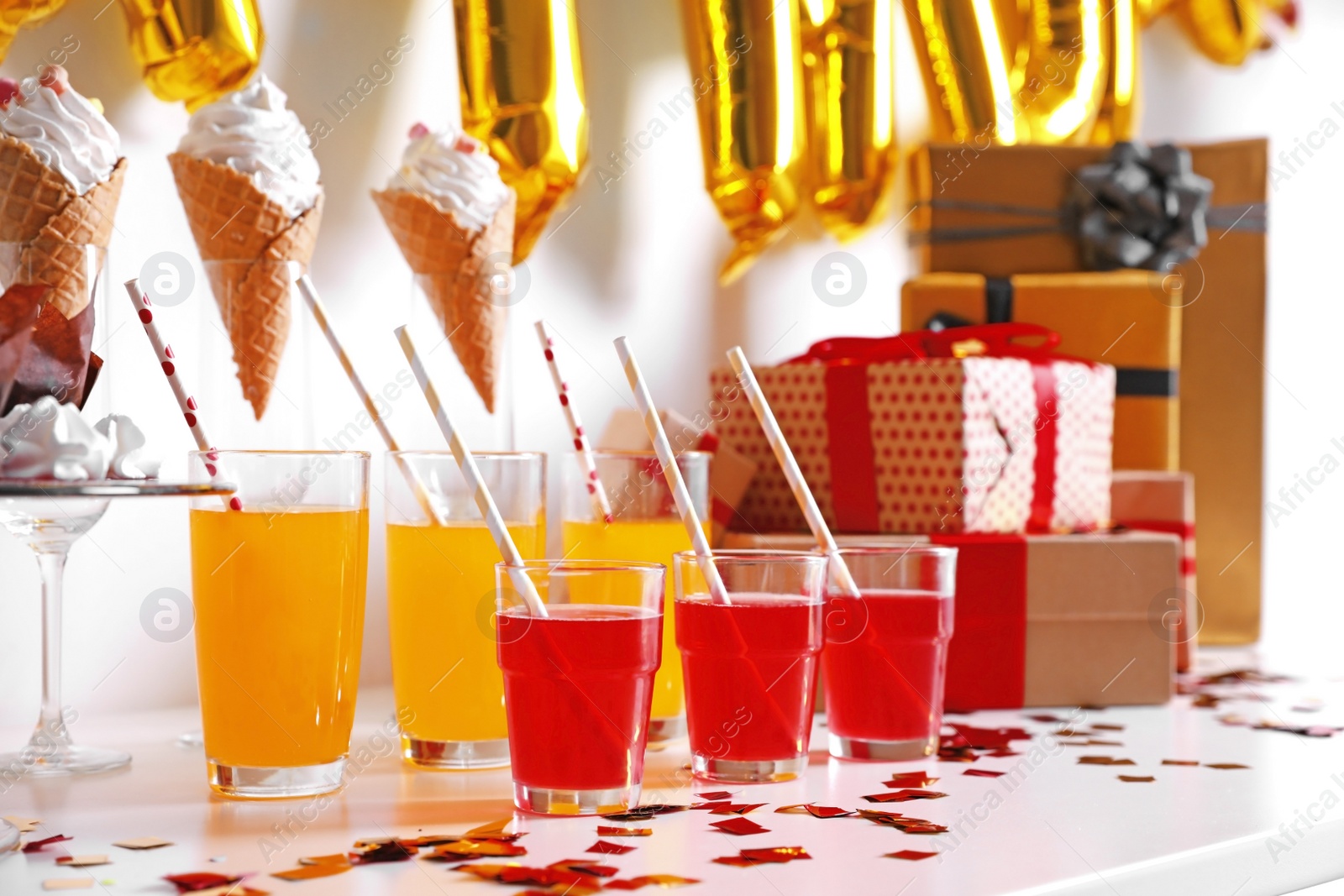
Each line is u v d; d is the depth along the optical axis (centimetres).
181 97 135
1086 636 140
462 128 143
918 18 161
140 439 115
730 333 160
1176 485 151
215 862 110
